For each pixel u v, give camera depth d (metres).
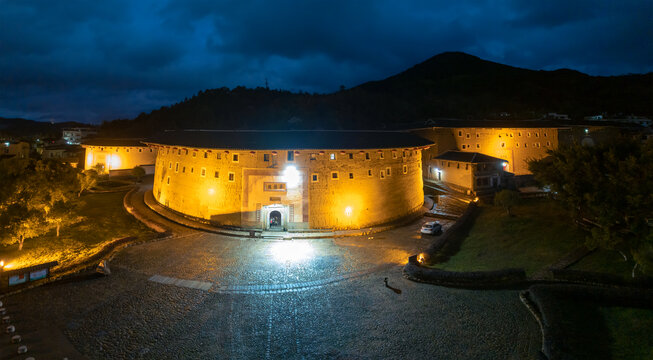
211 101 157.50
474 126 64.00
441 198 51.03
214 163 39.69
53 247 30.27
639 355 14.16
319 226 38.53
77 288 22.22
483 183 54.25
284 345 16.36
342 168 39.19
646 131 73.50
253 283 23.75
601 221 21.42
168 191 45.62
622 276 20.14
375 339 16.69
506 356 14.87
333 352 15.75
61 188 31.27
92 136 122.94
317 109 138.38
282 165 38.25
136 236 33.47
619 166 21.48
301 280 24.36
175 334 17.22
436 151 62.72
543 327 16.31
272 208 38.16
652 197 18.94
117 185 58.78
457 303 19.95
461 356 15.11
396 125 74.19
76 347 15.93
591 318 16.92
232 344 16.42
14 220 27.16
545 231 31.05
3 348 15.54
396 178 43.03
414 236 36.38
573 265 23.59
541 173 28.89
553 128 68.19
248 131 43.72
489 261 26.25
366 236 36.44
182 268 26.33
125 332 17.30
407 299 20.86
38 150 102.31
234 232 36.78
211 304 20.55
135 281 23.62
